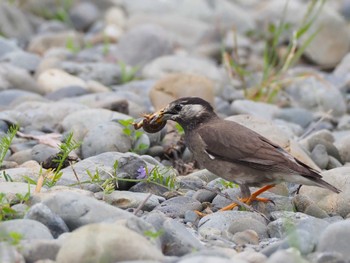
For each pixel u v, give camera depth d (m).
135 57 20.98
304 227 9.05
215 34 23.02
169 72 19.23
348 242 8.45
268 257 8.42
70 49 21.75
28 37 23.66
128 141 12.61
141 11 26.52
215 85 18.52
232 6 25.17
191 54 22.45
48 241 8.18
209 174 11.82
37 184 10.01
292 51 18.52
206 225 9.62
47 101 15.70
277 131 12.81
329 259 8.08
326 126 16.44
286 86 18.47
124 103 14.61
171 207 10.27
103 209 9.05
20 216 9.21
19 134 13.12
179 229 8.84
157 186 11.02
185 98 11.39
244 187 10.66
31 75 19.12
